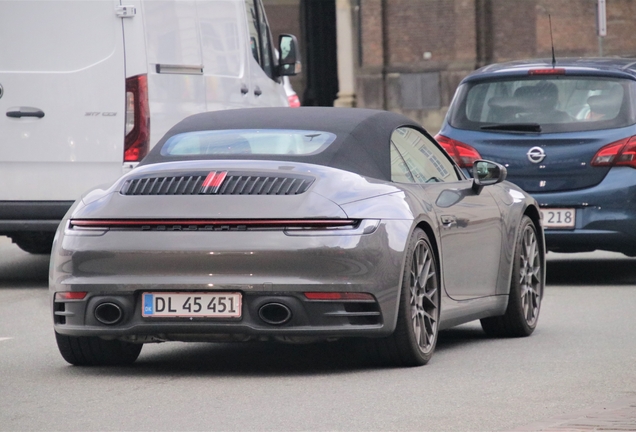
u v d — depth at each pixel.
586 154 29.92
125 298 17.73
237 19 33.97
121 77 29.61
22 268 35.91
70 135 29.80
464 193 21.11
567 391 16.94
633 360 19.53
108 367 19.41
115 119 29.67
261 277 17.30
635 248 30.28
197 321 17.52
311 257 17.25
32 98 29.84
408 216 18.27
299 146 18.83
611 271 33.97
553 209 30.03
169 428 14.76
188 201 17.72
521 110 30.78
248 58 34.47
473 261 20.98
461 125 31.23
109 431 14.66
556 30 119.25
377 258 17.58
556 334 22.92
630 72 30.75
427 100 120.25
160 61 30.12
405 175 19.59
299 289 17.25
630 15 117.88
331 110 20.20
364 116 19.97
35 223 29.92
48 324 24.80
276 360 19.91
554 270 34.47
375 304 17.61
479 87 31.50
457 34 119.19
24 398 16.83
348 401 16.30
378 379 17.94
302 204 17.48
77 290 17.95
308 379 18.03
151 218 17.72
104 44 29.72
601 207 29.72
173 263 17.50
